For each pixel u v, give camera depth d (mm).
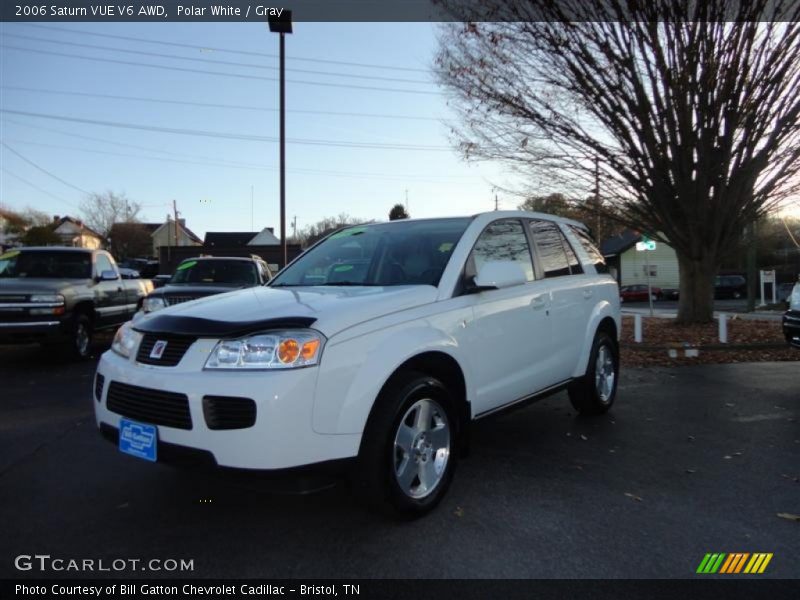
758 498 3656
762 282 30172
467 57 11672
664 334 11656
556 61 11172
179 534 3123
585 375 5285
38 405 6117
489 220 4383
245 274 9977
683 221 12508
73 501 3566
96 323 9562
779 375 8016
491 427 5332
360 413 2973
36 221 67500
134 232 69375
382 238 4477
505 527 3221
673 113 11398
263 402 2721
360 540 3055
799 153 11203
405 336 3264
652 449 4668
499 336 4023
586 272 5484
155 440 2955
